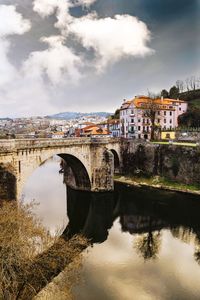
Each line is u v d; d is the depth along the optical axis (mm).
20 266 16844
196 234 36344
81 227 39781
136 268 27844
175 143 69250
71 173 62406
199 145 59250
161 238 35438
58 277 20156
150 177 64938
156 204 48500
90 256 30562
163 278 26016
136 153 70312
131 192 56594
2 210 19828
